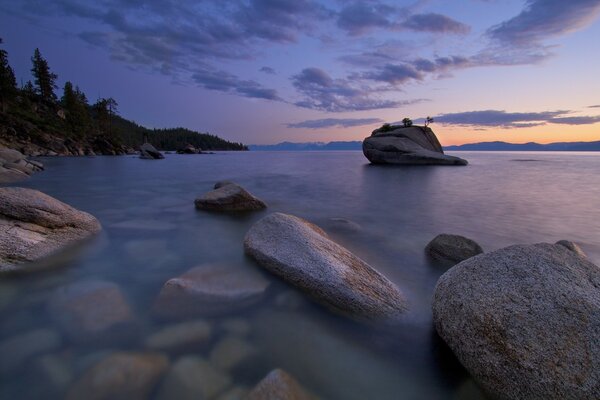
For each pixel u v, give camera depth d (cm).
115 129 9394
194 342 399
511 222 1149
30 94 7675
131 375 334
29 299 486
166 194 1688
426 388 350
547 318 309
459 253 696
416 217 1212
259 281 542
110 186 1980
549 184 2291
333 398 332
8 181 2072
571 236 980
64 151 6253
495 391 316
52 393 317
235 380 340
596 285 342
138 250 727
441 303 389
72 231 723
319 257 525
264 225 655
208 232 900
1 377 336
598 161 6038
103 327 420
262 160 6669
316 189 1997
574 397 277
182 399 310
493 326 322
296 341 414
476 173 3181
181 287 504
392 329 447
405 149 4272
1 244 571
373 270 550
